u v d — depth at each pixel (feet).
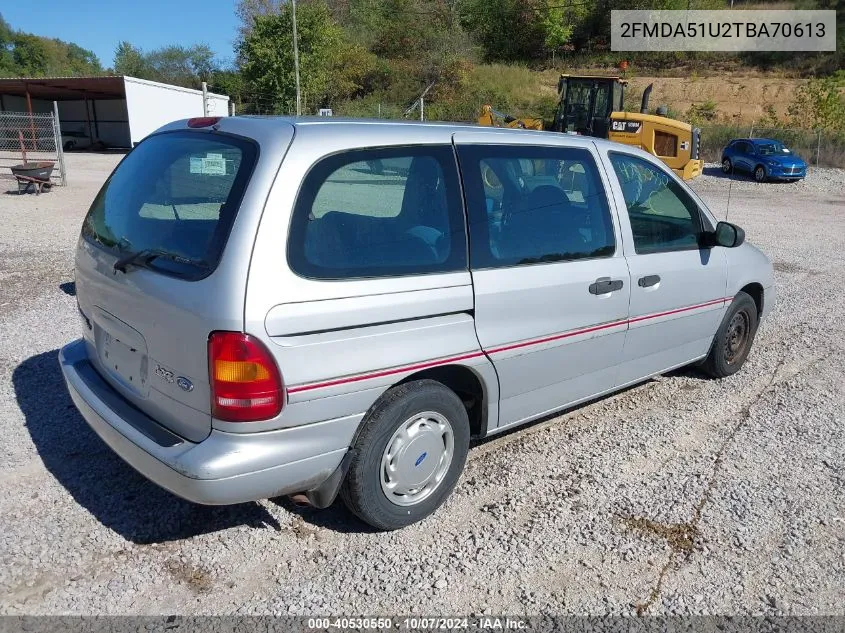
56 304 23.30
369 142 10.81
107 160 95.76
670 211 15.96
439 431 11.71
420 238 11.20
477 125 13.05
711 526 12.17
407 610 9.84
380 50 164.45
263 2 160.66
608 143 14.83
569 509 12.51
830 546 11.74
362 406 10.53
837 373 20.12
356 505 11.00
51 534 11.03
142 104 111.24
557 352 13.35
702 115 133.90
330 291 9.96
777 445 15.35
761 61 176.76
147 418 10.75
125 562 10.53
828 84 126.72
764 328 24.50
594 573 10.82
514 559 11.05
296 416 9.82
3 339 19.54
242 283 9.32
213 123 11.27
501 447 14.76
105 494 12.18
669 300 15.72
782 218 59.88
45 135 125.49
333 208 10.34
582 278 13.46
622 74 71.20
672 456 14.66
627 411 16.90
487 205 12.15
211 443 9.59
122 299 10.94
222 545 11.05
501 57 191.52
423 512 11.80
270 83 131.75
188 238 10.16
